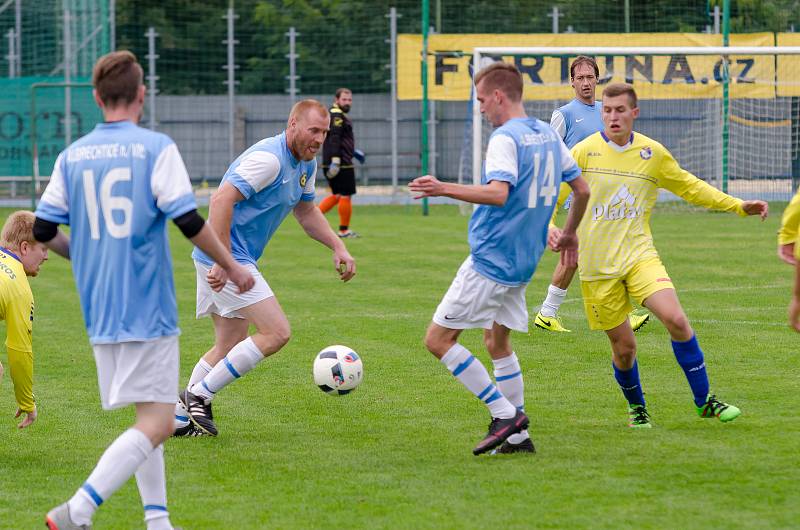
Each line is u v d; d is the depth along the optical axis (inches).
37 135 2502.5
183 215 427.5
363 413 687.1
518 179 548.4
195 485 534.9
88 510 429.7
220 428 653.9
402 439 622.5
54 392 756.0
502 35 2252.7
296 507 496.4
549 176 562.3
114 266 432.1
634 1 3102.9
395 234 1867.6
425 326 997.2
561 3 3157.0
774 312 1043.9
